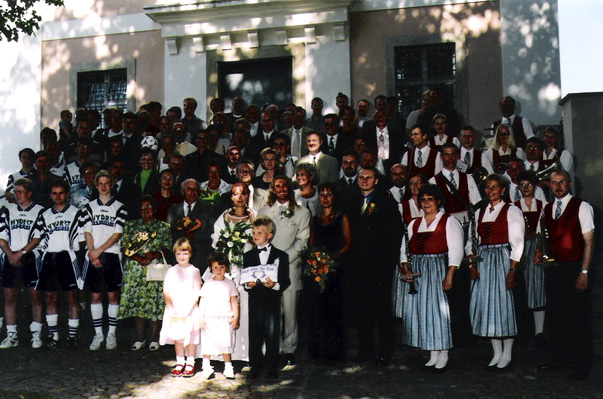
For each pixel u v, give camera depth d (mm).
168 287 6484
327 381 6113
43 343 7680
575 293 6031
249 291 6348
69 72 13891
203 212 7410
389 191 7879
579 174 8680
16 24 10859
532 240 7051
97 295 7508
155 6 12727
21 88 14000
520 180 7094
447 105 12633
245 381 6191
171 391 5895
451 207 7270
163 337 6445
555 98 12055
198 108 13148
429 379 6102
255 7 12516
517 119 9711
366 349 6738
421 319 6262
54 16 13977
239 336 6719
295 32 12797
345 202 6930
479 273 6367
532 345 7180
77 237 7535
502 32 12258
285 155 8852
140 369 6613
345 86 12656
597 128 8688
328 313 6723
